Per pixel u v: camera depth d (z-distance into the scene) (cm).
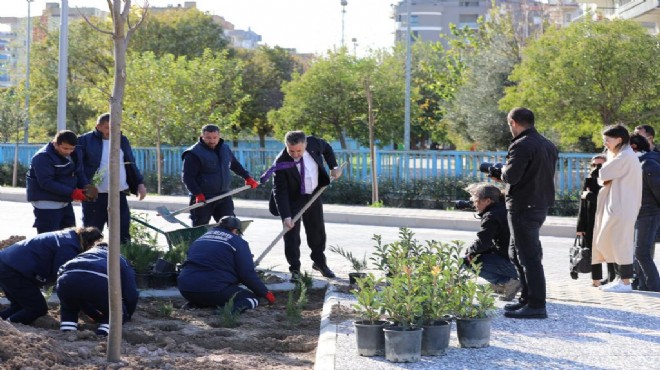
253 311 839
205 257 832
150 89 3008
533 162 767
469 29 3966
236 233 859
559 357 639
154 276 930
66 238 751
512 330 739
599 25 2355
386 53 3959
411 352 618
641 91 2341
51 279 755
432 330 638
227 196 1100
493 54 3250
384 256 841
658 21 3356
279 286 948
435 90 4050
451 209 2280
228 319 769
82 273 717
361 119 3209
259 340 707
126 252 938
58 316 795
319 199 1028
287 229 976
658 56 2306
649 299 900
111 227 593
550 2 4378
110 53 4631
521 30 3869
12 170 3325
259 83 4894
